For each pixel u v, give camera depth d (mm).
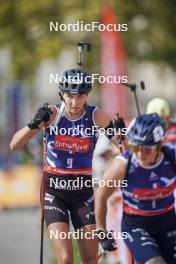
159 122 14805
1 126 60344
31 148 44469
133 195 15469
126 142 17453
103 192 15484
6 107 51531
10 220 41031
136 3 57500
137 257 15250
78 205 17438
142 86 18391
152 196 15406
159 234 15797
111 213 23234
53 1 60375
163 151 15195
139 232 15570
